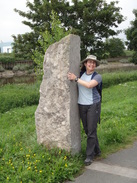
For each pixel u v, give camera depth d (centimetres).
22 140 522
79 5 1470
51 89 412
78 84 411
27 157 401
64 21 1476
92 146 406
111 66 3694
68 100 398
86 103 398
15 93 1169
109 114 721
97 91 403
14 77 2612
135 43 1823
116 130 536
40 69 1241
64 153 411
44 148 427
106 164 407
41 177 348
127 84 1435
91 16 1452
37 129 441
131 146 483
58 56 400
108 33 1571
